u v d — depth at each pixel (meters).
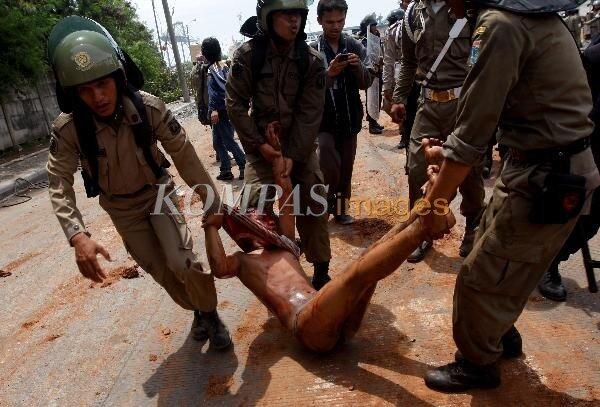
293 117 3.28
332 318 2.58
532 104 1.94
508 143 2.08
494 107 1.89
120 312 3.74
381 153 7.46
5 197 8.27
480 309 2.23
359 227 4.80
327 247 3.55
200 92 7.17
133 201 2.71
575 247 3.10
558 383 2.51
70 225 2.38
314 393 2.61
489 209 2.24
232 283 3.92
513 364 2.68
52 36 2.34
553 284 3.23
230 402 2.63
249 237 2.99
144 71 21.73
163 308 3.69
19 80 12.44
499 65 1.84
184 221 2.86
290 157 3.23
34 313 3.93
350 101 4.40
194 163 2.63
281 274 2.92
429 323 3.12
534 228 2.07
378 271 2.38
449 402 2.44
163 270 2.89
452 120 3.68
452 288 3.50
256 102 3.24
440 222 2.14
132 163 2.58
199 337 3.20
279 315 2.87
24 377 3.12
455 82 3.62
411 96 5.21
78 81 2.19
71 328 3.61
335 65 3.77
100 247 2.38
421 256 3.94
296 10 2.94
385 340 2.99
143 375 2.96
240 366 2.91
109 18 19.31
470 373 2.45
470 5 2.01
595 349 2.73
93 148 2.46
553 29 1.88
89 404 2.79
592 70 2.76
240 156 7.14
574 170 1.96
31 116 13.38
